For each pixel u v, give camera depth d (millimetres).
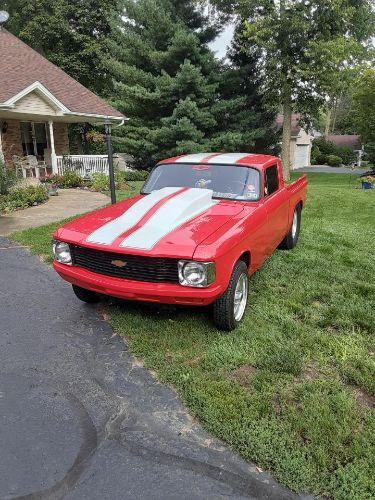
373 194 14305
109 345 3914
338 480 2412
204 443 2703
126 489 2365
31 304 4809
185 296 3568
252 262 4531
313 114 23578
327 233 8156
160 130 20453
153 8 20797
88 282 3979
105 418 2938
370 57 21547
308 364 3578
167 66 21453
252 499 2318
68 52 26906
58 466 2518
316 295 5012
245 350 3752
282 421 2850
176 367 3492
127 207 4629
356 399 3119
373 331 4164
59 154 19094
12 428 2830
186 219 4066
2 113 14742
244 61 23000
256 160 5328
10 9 28812
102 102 18375
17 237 7559
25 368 3551
